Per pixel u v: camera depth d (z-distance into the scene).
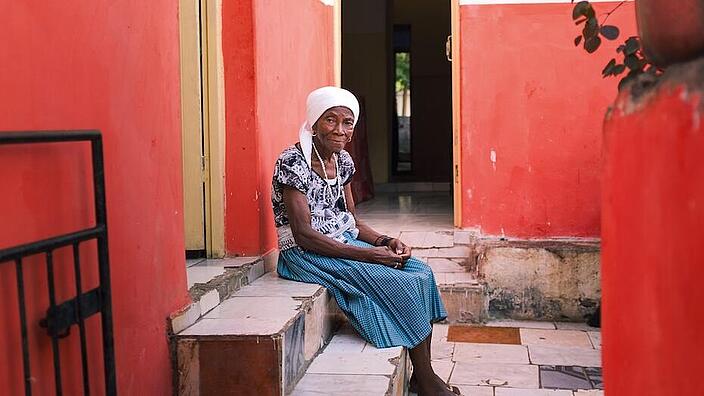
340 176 3.97
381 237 3.97
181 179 3.02
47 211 2.05
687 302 1.17
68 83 2.15
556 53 5.38
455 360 4.29
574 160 5.41
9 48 1.89
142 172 2.63
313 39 5.58
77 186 2.20
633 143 1.35
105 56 2.37
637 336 1.34
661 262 1.24
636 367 1.35
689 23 1.28
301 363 3.16
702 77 1.17
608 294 1.51
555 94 5.40
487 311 5.14
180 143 3.02
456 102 5.57
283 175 3.72
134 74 2.58
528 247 5.15
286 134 4.82
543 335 4.81
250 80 4.14
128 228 2.51
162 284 2.79
